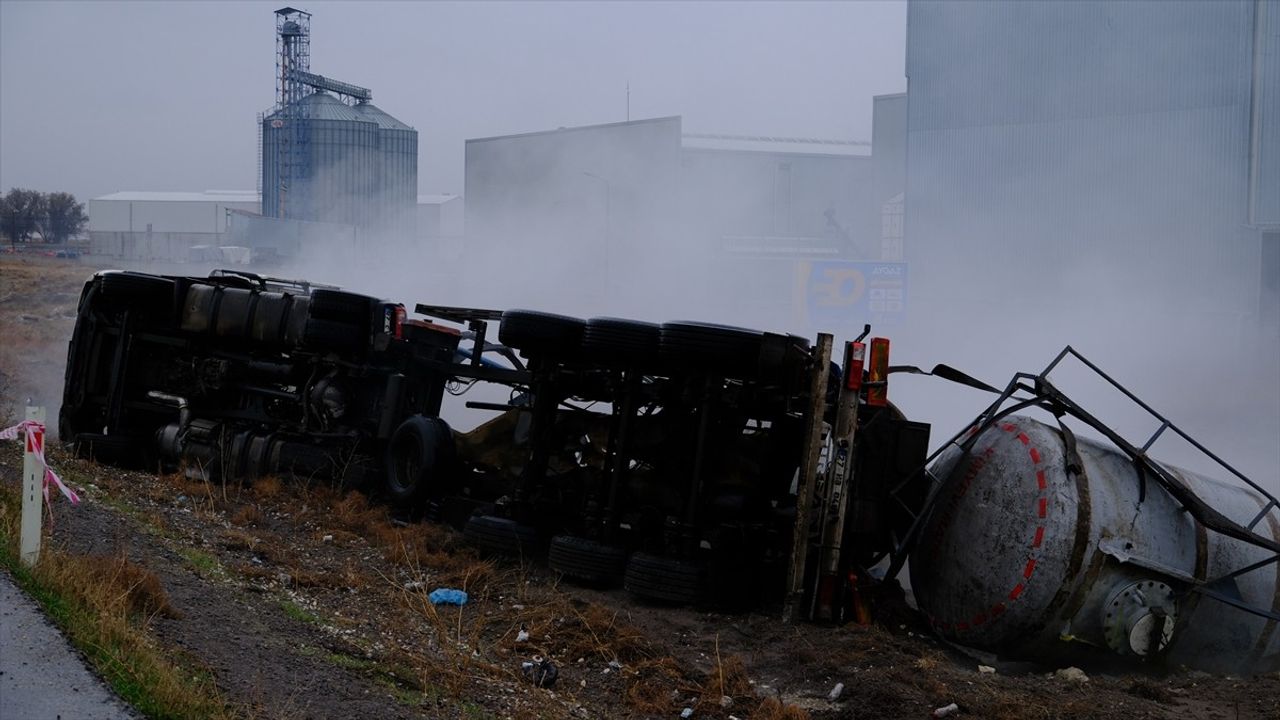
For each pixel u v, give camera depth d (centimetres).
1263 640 904
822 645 873
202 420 1399
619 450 1036
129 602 700
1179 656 900
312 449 1305
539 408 1103
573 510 1099
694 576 960
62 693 552
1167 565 870
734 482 1026
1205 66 4509
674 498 1038
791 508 1012
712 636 898
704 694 761
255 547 1009
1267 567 908
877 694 760
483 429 1220
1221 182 4484
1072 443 888
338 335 1291
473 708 684
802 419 1009
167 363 1459
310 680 652
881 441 959
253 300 1392
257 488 1277
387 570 1021
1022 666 909
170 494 1221
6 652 593
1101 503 866
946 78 5350
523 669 784
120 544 870
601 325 1038
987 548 899
